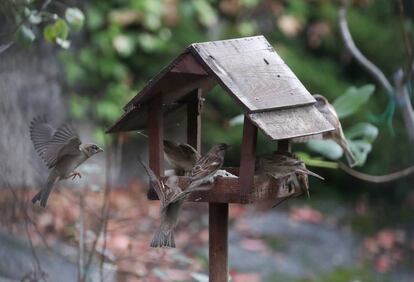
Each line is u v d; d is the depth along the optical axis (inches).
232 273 539.8
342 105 366.3
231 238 641.6
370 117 420.2
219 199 282.8
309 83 749.9
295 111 292.7
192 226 594.6
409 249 645.9
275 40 800.9
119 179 695.1
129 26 761.6
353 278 573.6
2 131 355.3
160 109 296.4
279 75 302.2
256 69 297.0
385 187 756.0
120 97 740.7
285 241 644.7
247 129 279.7
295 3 778.2
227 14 800.3
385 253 636.7
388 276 585.9
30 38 338.3
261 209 713.6
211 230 302.2
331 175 783.7
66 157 298.7
